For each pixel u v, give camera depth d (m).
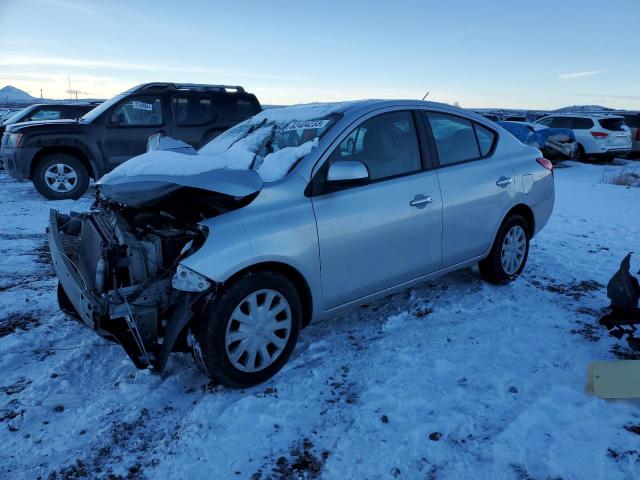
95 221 3.68
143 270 3.15
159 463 2.60
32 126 9.45
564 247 6.52
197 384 3.32
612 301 3.71
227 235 3.07
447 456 2.60
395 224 3.80
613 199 10.35
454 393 3.12
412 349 3.68
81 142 9.59
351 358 3.58
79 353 3.67
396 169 3.96
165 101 9.98
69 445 2.74
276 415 2.95
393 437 2.75
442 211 4.12
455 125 4.48
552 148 18.16
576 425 2.78
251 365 3.20
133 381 3.32
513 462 2.53
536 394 3.11
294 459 2.61
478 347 3.70
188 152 3.90
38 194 10.52
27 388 3.26
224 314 3.05
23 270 5.48
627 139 19.31
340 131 3.65
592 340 3.80
